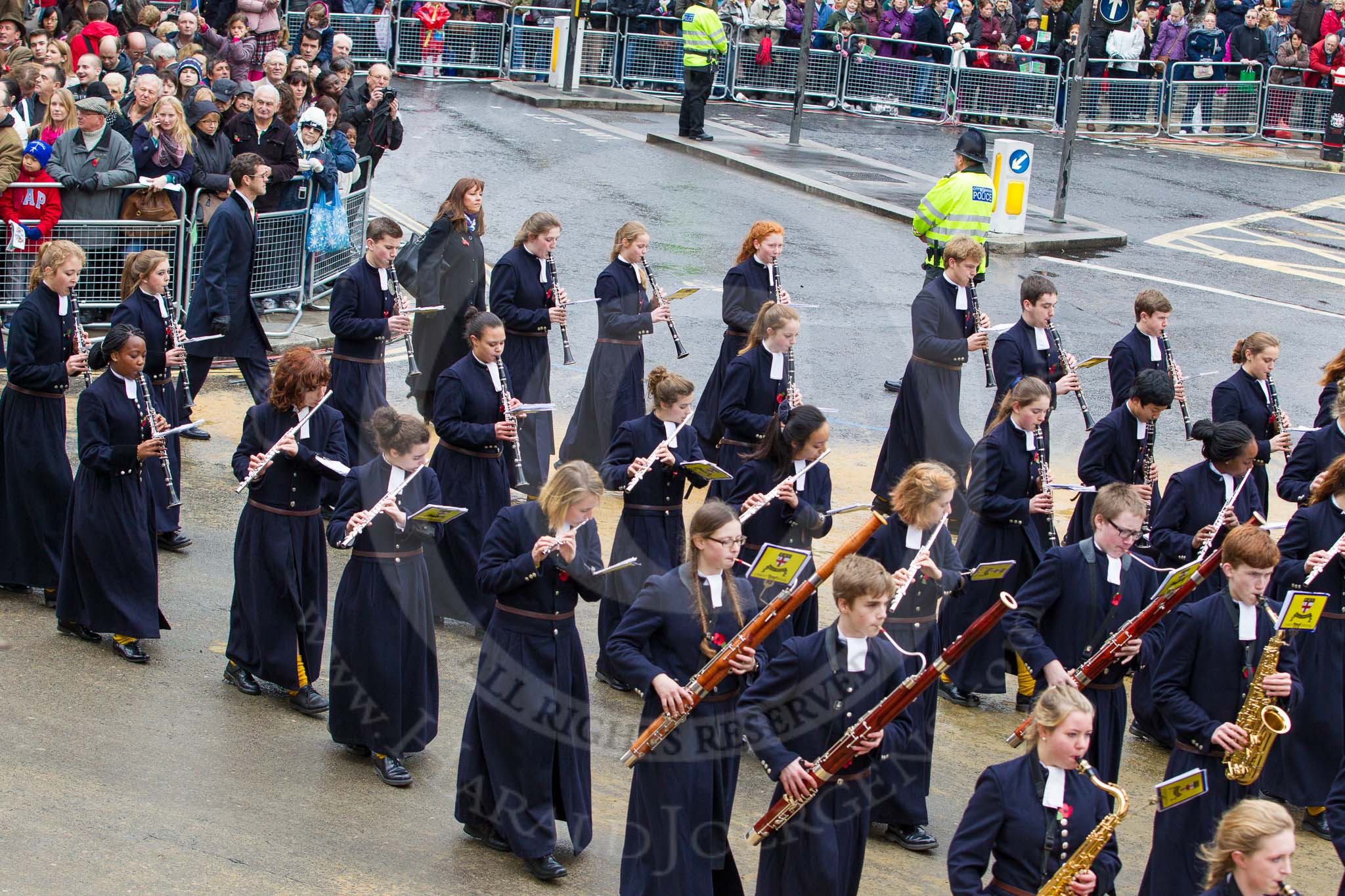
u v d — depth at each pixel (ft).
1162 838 41.78
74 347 54.70
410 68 153.07
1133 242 122.52
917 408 60.29
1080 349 93.56
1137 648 42.55
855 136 147.54
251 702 48.93
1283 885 31.50
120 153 78.23
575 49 146.20
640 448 50.31
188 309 75.31
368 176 96.48
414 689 45.11
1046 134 165.48
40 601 55.06
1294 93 172.76
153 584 50.75
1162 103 170.30
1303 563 49.60
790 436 48.75
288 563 47.93
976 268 60.90
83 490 49.98
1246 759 41.27
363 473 45.03
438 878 39.88
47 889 36.58
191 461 67.97
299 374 47.44
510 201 103.40
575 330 86.63
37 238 75.87
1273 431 61.05
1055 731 33.30
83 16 104.53
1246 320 103.09
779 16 162.20
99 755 43.80
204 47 108.06
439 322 60.70
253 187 67.15
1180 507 54.19
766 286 65.77
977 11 166.91
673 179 108.27
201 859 38.91
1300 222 135.44
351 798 43.68
